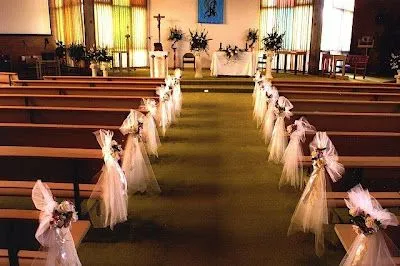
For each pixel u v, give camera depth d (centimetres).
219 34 1466
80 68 1327
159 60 1116
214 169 496
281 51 1380
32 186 327
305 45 1418
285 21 1440
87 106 578
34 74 1276
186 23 1453
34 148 339
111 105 577
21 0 1266
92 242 325
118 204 338
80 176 363
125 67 1477
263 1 1441
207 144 605
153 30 1464
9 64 1223
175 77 805
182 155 550
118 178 337
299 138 418
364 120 479
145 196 413
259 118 718
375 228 206
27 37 1302
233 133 670
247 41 1469
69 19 1369
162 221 361
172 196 414
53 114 490
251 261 302
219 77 1244
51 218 210
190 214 375
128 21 1439
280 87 746
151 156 536
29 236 258
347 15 1469
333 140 395
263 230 348
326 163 318
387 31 1385
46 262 219
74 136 393
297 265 299
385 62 1403
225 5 1445
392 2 1364
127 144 402
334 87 746
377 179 384
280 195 420
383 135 380
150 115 522
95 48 1229
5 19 1246
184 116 797
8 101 581
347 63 1348
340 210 385
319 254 311
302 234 341
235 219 366
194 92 1096
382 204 307
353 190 227
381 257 214
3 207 386
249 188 438
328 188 339
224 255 309
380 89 743
